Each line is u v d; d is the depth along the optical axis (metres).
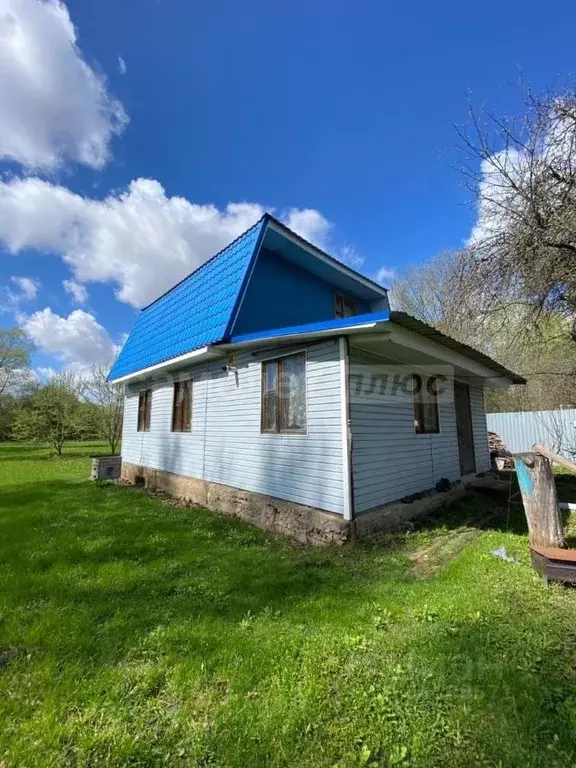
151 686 2.30
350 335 5.11
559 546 3.78
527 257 4.91
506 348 6.79
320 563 4.32
